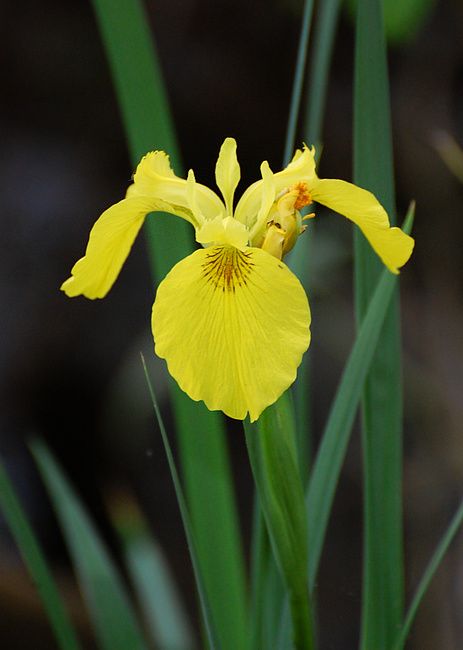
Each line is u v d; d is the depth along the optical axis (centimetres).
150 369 126
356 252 65
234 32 142
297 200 60
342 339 138
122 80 67
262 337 58
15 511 65
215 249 59
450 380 130
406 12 85
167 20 141
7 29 145
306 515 62
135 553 77
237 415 58
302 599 61
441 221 132
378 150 65
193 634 141
